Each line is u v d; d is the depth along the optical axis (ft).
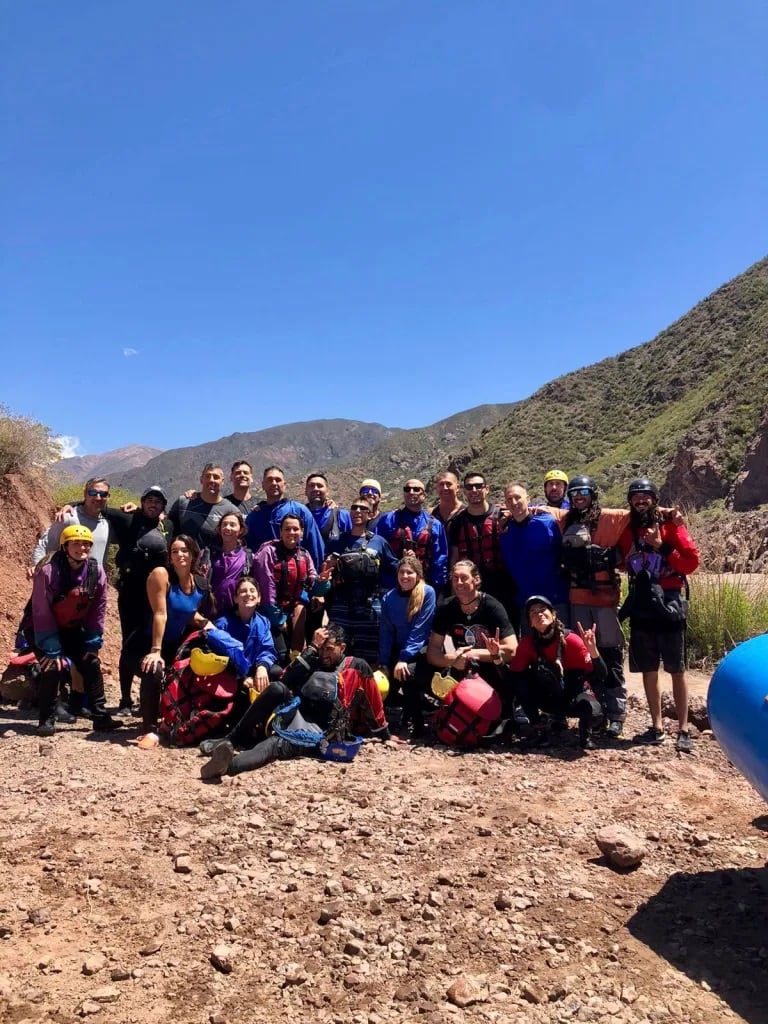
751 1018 10.30
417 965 11.16
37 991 10.24
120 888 12.96
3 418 40.42
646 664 22.03
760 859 15.02
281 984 10.66
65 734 21.80
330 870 13.83
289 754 19.92
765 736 12.16
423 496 25.94
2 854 14.06
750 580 40.37
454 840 15.19
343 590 24.49
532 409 309.63
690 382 261.03
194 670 20.88
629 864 14.28
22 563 36.01
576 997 10.54
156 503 24.11
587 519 22.63
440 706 22.81
